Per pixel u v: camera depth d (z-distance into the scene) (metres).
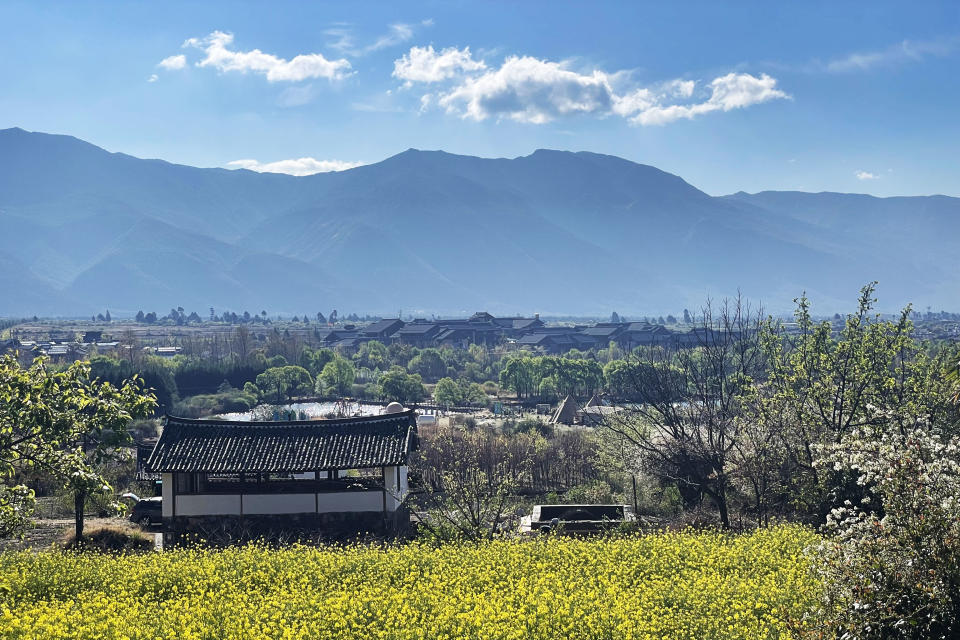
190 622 18.55
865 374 30.19
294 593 21.11
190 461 33.94
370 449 34.62
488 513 34.34
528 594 20.36
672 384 38.84
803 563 21.47
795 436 31.42
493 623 18.38
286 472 33.81
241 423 36.16
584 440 55.69
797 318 32.75
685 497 38.31
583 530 34.00
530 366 110.94
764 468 31.53
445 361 148.62
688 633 18.06
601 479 49.31
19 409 17.58
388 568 23.44
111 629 17.73
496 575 22.91
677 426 35.88
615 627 18.05
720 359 35.56
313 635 17.88
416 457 44.66
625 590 21.59
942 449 13.13
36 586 21.42
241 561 24.22
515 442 54.72
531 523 35.22
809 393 31.12
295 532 34.41
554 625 18.42
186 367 114.25
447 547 26.34
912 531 12.39
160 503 43.16
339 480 35.91
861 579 12.59
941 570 12.16
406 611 19.23
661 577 22.56
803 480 30.88
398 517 35.47
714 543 25.70
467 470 41.81
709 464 33.66
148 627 18.00
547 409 99.81
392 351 162.75
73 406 18.67
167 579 22.45
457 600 20.41
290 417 83.06
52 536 37.53
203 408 98.00
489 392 124.12
